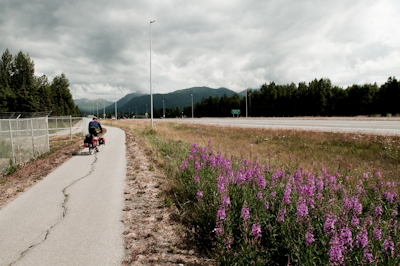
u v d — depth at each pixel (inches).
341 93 2465.6
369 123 991.6
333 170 332.8
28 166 375.9
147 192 249.9
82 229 170.7
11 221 183.8
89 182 286.8
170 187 260.2
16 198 234.4
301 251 114.6
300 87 3046.3
